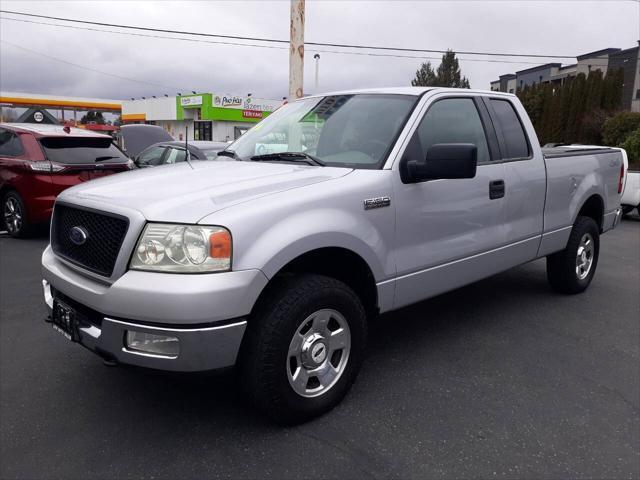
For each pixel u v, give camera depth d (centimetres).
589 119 3228
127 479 254
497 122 430
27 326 448
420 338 429
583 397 336
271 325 272
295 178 313
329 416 309
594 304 521
